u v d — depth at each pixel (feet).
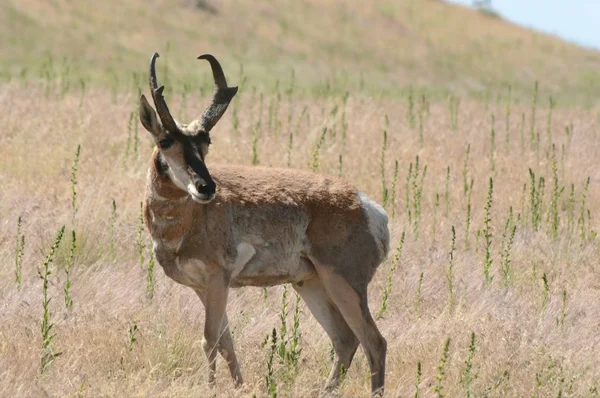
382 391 91.20
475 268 131.34
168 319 104.42
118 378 88.17
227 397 86.02
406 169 173.27
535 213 148.66
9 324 100.37
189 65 444.14
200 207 90.68
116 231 132.98
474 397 88.48
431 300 119.44
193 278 92.84
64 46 428.56
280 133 194.29
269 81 431.43
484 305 117.29
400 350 102.01
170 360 93.76
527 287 126.52
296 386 89.04
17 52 403.75
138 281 118.52
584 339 107.86
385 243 98.84
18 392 82.12
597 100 507.71
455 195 162.30
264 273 95.20
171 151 86.58
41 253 125.49
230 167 96.94
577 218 159.43
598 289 127.75
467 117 232.12
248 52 503.20
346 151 180.65
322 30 579.07
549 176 176.76
